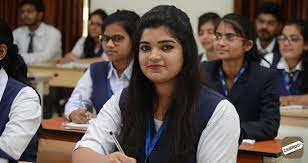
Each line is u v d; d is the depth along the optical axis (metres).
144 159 1.71
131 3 6.77
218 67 3.00
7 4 7.21
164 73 1.65
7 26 2.14
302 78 3.99
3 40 2.10
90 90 3.16
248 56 2.97
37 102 2.12
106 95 3.08
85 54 6.20
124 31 2.96
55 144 2.68
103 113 1.83
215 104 1.68
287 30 4.08
